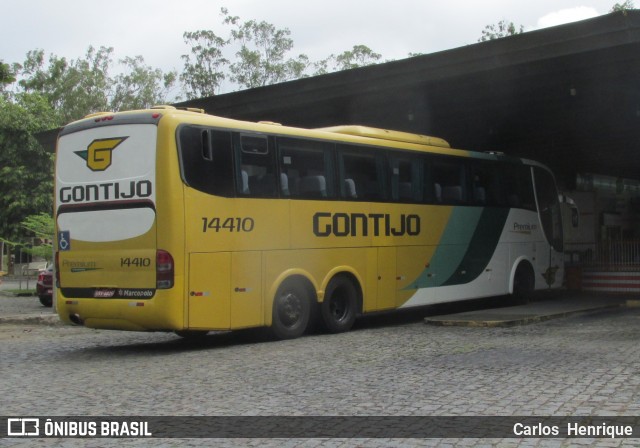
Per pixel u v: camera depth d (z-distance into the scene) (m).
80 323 12.78
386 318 17.80
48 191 51.03
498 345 11.83
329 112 20.77
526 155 30.56
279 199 13.35
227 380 9.31
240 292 12.62
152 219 11.86
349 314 14.61
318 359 10.86
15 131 51.09
